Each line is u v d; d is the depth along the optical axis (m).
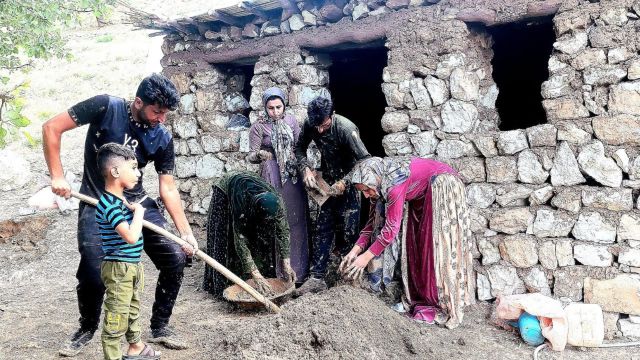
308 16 5.48
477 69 4.87
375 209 4.43
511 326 4.17
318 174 4.93
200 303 4.87
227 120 6.51
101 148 3.03
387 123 4.99
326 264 4.99
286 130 4.96
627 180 4.03
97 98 3.36
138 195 3.62
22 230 7.23
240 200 4.73
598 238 4.12
